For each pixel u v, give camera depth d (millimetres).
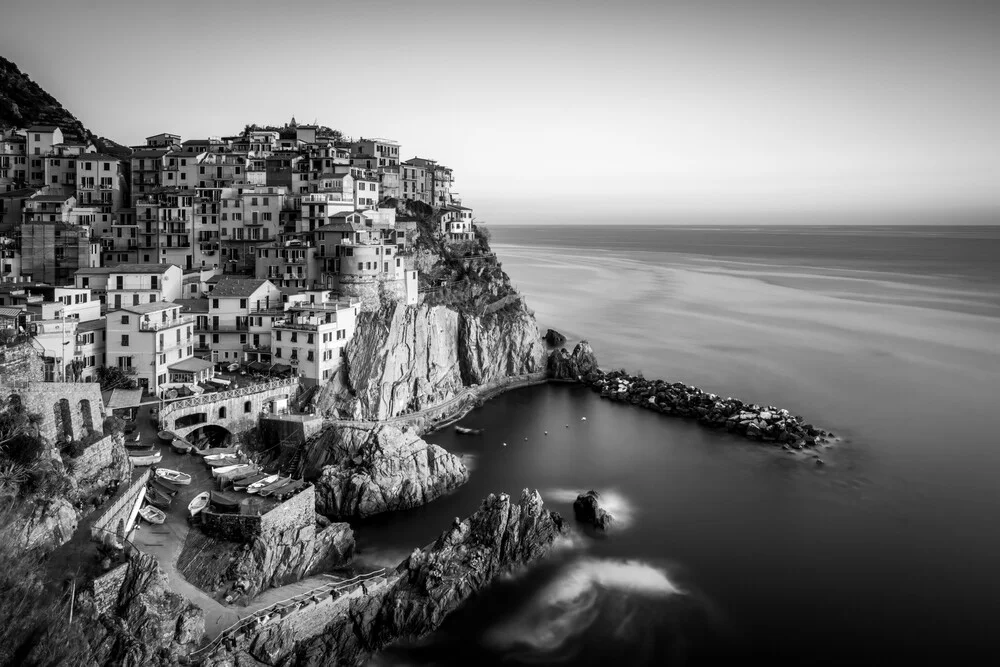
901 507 100688
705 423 136750
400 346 132375
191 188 159125
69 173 163250
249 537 74375
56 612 51312
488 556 80625
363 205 164375
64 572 57906
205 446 103188
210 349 124438
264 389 111375
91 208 152250
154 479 82875
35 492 61094
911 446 123438
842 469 114125
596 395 158125
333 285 141625
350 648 70438
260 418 110312
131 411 99062
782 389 158000
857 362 181750
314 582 75688
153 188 163000
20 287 114312
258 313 124250
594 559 86562
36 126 169750
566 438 128750
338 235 141250
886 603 78938
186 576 70375
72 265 136125
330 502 96562
